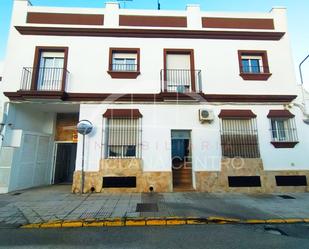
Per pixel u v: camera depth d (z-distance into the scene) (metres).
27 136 8.52
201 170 7.93
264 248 3.52
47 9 8.77
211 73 8.70
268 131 8.34
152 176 7.72
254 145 8.26
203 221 4.78
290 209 5.62
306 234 4.14
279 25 9.34
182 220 4.77
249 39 9.11
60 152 10.34
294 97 8.55
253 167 8.00
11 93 7.80
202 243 3.73
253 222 4.75
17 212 5.29
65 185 9.35
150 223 4.69
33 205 5.90
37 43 8.44
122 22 8.92
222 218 4.87
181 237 3.99
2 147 7.69
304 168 8.13
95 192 7.50
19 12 8.62
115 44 8.69
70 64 8.35
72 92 8.12
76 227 4.53
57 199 6.58
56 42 8.51
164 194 7.30
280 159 8.14
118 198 6.71
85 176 7.61
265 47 9.11
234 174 7.93
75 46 8.52
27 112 8.92
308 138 8.39
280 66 8.95
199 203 6.16
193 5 9.24
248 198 6.85
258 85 8.70
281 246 3.60
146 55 8.66
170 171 7.79
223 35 9.01
